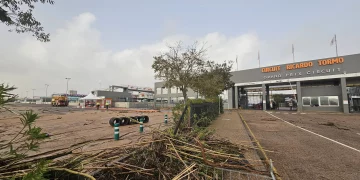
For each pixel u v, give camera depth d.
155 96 57.44
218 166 3.41
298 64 32.53
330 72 29.22
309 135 8.31
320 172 3.98
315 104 31.62
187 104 7.84
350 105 29.30
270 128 10.56
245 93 44.22
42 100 93.06
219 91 21.16
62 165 2.37
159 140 3.73
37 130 1.91
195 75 16.88
